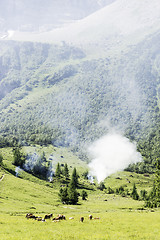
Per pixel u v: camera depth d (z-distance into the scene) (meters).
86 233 28.48
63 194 112.12
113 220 40.75
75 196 115.75
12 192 99.75
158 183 53.59
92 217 44.47
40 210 70.62
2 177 124.38
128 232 30.84
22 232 27.33
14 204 74.75
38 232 27.09
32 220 37.12
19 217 42.50
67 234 26.91
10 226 30.28
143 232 31.22
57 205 98.88
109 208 105.00
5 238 23.52
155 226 35.47
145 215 49.19
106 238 26.12
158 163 53.81
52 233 27.11
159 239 27.34
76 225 34.22
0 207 63.03
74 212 74.94
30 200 93.69
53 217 41.94
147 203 114.94
